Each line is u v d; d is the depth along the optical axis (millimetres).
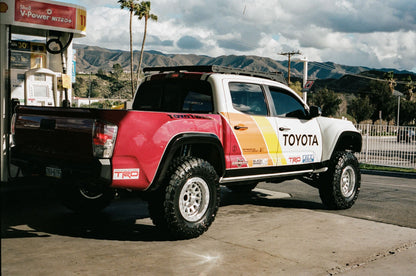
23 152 5277
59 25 8398
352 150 8031
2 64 7520
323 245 4934
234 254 4508
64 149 4645
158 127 4695
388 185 10625
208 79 5684
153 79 6402
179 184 4816
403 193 9195
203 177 5074
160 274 3842
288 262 4289
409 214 6863
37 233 5102
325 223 6066
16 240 4777
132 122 4488
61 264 4016
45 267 3914
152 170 4641
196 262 4211
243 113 5812
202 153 5598
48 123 4828
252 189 8570
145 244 4801
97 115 4320
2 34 7582
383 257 4539
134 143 4492
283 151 6332
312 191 9117
